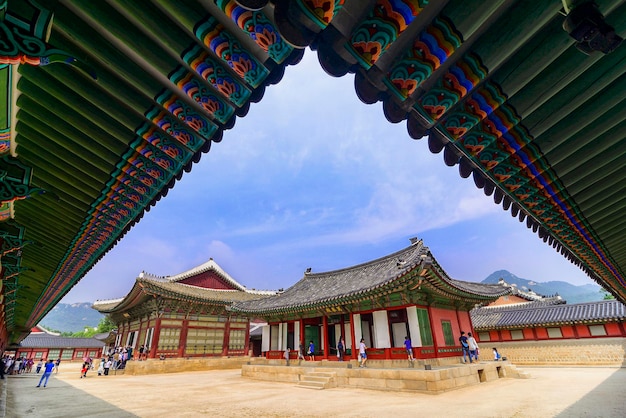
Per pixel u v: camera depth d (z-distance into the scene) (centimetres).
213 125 334
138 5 235
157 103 316
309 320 2211
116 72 284
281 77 267
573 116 313
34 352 5253
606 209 453
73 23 246
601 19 205
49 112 328
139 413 1043
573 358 2548
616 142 342
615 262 700
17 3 203
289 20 196
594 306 2673
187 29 243
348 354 1878
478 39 244
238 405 1155
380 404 1093
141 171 407
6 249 508
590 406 971
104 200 461
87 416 1007
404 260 2002
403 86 257
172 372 2622
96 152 376
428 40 232
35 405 1217
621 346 2375
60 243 595
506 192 409
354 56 232
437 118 294
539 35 245
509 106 299
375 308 1764
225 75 277
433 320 1670
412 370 1345
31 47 213
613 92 291
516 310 3061
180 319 2897
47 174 408
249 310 2466
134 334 3200
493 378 1677
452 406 1020
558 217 473
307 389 1541
